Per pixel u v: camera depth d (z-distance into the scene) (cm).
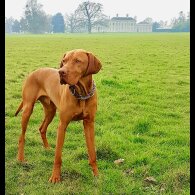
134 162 234
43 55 1033
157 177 213
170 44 1723
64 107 206
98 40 2228
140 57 1020
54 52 1164
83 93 203
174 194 194
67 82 191
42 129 255
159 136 294
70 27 6081
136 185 203
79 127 304
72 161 235
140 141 279
